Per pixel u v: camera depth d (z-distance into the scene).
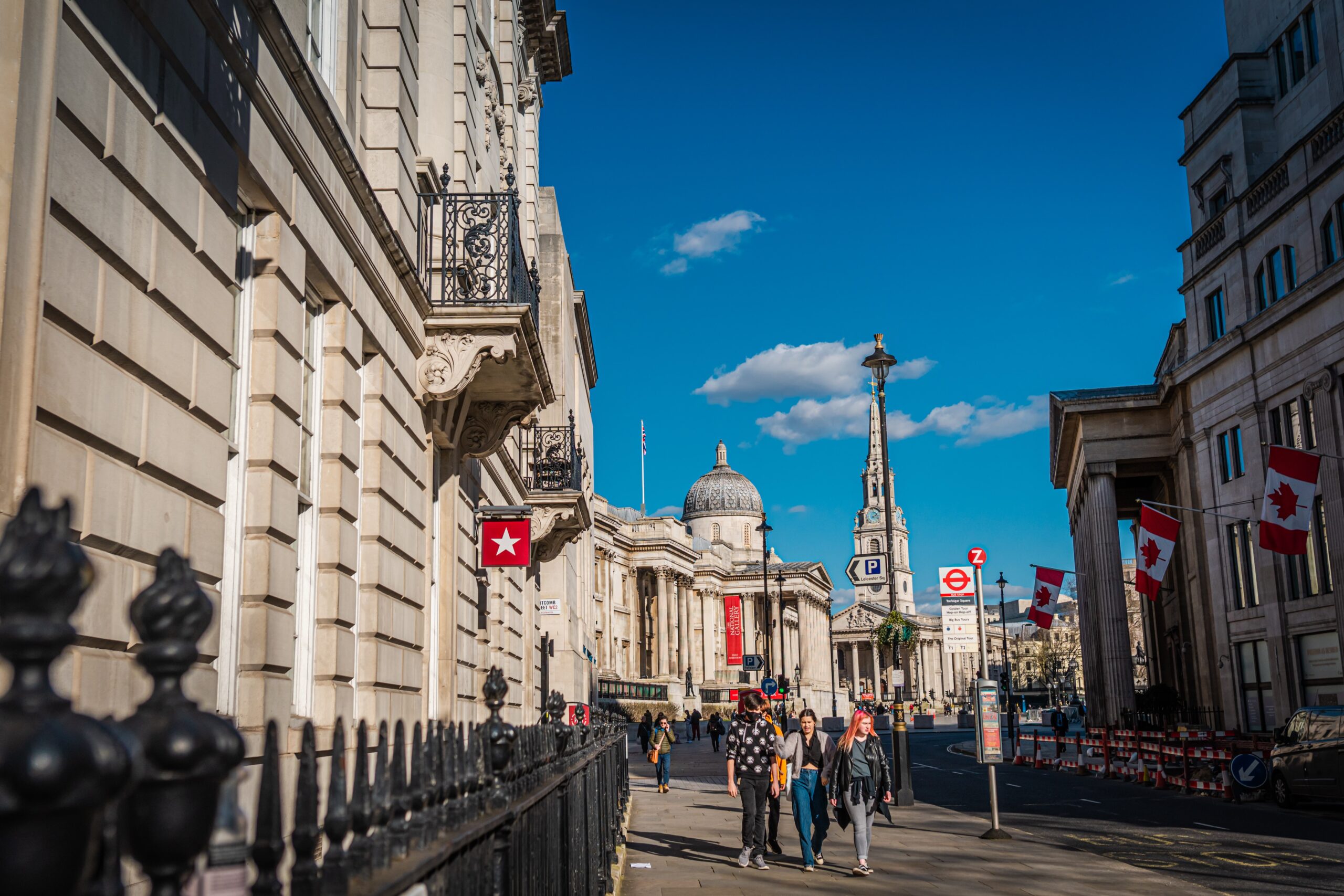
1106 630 41.12
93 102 5.54
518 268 13.92
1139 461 42.62
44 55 4.91
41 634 1.24
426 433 14.08
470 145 16.86
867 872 11.59
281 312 8.59
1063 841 14.97
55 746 1.17
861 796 11.66
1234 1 36.44
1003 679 64.44
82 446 5.43
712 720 46.03
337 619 10.05
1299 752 19.52
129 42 5.96
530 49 26.55
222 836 1.57
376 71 12.49
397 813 2.79
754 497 136.50
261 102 8.09
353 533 10.80
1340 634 27.45
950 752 47.91
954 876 11.55
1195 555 37.66
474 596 17.25
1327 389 28.16
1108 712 40.78
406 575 12.65
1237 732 29.42
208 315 7.17
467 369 13.58
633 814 19.38
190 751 1.47
